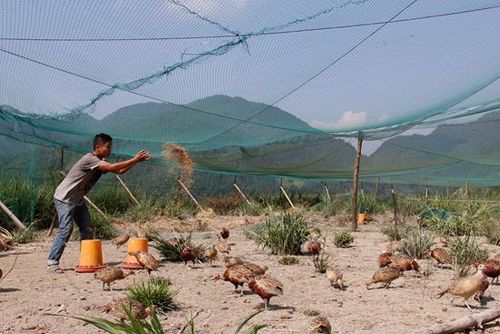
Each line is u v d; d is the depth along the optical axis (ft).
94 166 32.55
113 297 25.71
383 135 52.85
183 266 34.53
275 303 25.03
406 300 25.91
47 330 20.57
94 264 32.37
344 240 45.91
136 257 30.73
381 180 86.28
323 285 29.27
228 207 84.38
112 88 35.76
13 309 23.50
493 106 45.55
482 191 92.22
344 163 64.54
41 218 56.80
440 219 55.31
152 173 79.05
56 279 30.17
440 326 19.92
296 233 40.96
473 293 23.91
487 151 57.36
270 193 96.27
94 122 41.88
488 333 20.48
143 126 43.50
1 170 57.36
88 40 31.17
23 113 39.19
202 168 66.64
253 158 60.44
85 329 20.67
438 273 32.91
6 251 41.86
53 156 61.31
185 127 44.80
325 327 19.34
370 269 34.45
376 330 20.92
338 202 82.17
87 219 33.76
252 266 29.14
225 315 22.75
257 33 30.83
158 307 22.99
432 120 47.47
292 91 37.29
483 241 49.24
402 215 75.97
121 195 72.33
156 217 67.00
